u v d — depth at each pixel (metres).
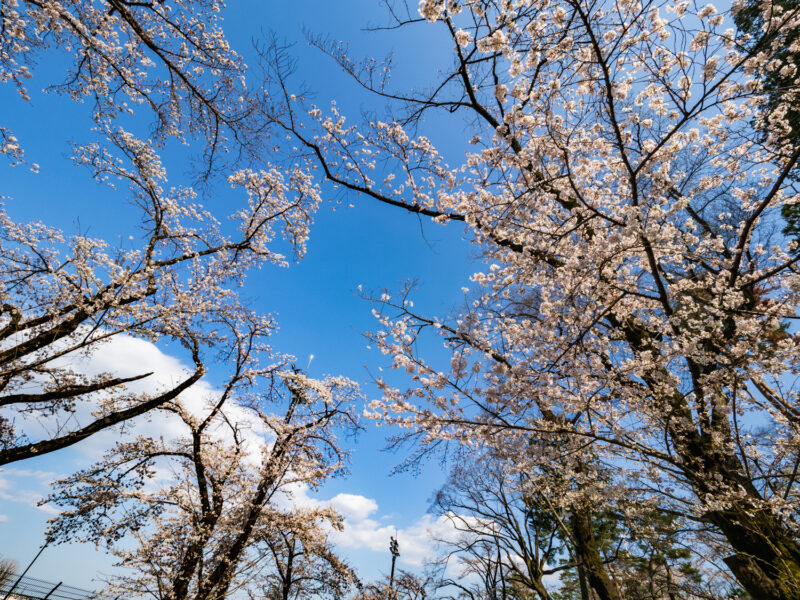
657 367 4.73
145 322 8.55
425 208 6.25
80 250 7.55
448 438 5.47
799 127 5.28
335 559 13.74
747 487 4.76
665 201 4.38
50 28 5.66
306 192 11.80
